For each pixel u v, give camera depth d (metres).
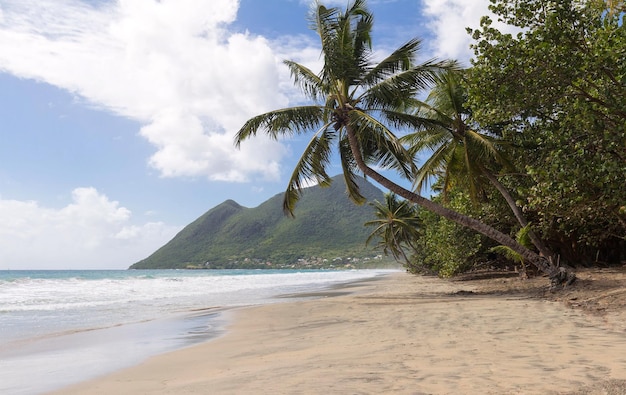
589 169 8.07
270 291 25.56
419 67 15.17
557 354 4.68
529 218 18.22
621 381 3.45
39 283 36.97
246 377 4.60
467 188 18.66
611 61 7.76
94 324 11.44
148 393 4.32
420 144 18.42
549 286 13.44
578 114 7.98
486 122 9.37
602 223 15.16
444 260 24.66
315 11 15.68
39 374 5.80
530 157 13.06
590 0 8.45
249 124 15.53
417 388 3.60
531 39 8.41
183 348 7.48
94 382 5.16
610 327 6.47
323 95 16.83
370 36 16.64
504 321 7.67
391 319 9.12
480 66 9.09
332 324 9.23
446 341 6.00
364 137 16.19
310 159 15.89
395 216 42.94
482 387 3.51
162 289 28.66
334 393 3.60
